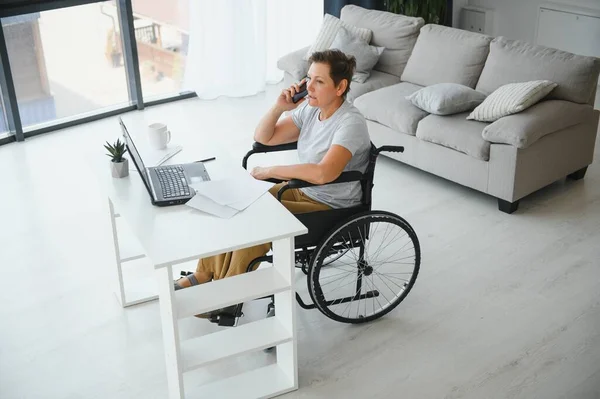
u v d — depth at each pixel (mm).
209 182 2939
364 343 3051
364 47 4855
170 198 2818
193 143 3367
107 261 3621
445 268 3541
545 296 3324
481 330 3111
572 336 3064
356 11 5195
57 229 3891
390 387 2816
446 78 4559
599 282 3418
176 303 2582
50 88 5043
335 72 2887
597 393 2760
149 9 5285
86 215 4023
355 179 2922
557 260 3596
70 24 4973
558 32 5930
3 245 3748
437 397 2762
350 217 2914
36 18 4809
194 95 5719
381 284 3418
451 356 2967
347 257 3615
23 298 3350
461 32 4594
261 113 5402
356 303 3312
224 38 5516
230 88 5668
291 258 2674
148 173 3014
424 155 4297
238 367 2945
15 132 4883
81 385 2846
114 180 3014
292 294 2697
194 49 5516
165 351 2707
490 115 4012
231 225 2668
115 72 5312
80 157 4691
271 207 2785
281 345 2838
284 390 2789
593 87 4133
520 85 4023
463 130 4039
